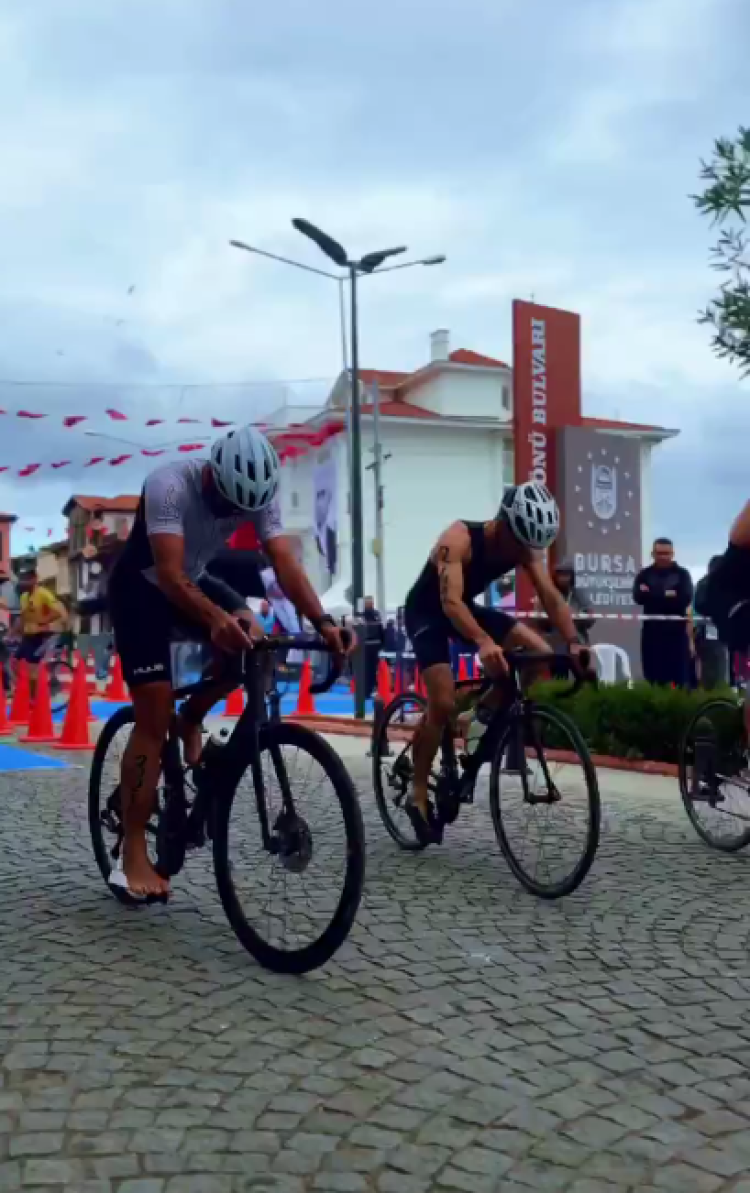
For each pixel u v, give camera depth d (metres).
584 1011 3.16
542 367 13.77
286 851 3.49
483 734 4.86
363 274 18.19
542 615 10.39
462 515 40.06
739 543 4.83
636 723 8.00
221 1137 2.40
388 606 38.59
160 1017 3.11
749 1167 2.27
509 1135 2.40
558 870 4.43
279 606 16.66
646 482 40.38
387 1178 2.23
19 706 12.48
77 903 4.36
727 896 4.45
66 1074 2.72
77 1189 2.19
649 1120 2.47
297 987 3.36
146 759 4.08
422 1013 3.14
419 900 4.40
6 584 17.27
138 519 4.04
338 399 38.25
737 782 5.21
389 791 5.56
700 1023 3.07
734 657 9.26
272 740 3.62
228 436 3.75
